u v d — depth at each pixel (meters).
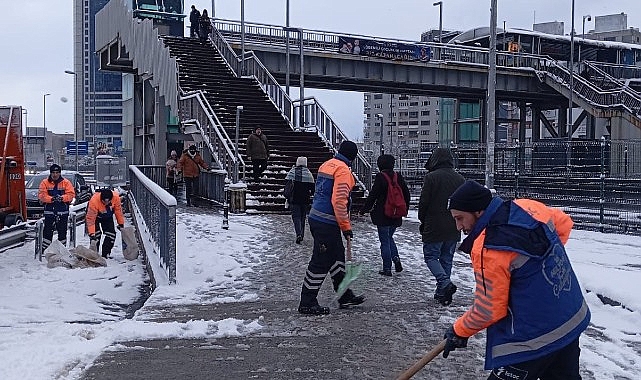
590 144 29.08
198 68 31.50
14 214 16.28
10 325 8.53
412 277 9.98
